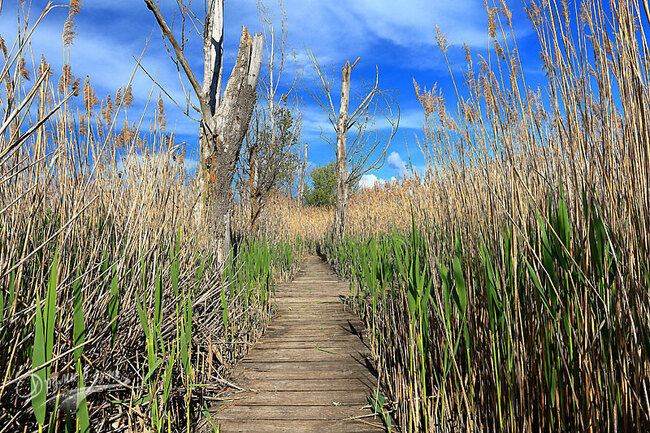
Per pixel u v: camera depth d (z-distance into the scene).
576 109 1.20
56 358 1.16
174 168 2.75
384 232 5.59
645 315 1.04
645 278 1.03
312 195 28.19
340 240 8.92
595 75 1.13
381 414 2.38
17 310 1.45
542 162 1.43
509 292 1.53
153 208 2.51
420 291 1.93
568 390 1.30
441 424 1.93
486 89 1.59
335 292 6.27
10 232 1.48
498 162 1.59
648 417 1.01
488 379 1.70
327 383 2.86
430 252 2.25
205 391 2.60
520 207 1.46
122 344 1.89
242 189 6.47
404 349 2.55
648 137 1.00
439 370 2.11
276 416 2.37
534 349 1.43
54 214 1.80
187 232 3.09
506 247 1.51
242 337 3.60
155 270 2.15
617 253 1.14
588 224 1.18
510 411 1.46
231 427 2.25
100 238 1.99
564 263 1.23
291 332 4.17
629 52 1.00
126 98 2.21
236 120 4.48
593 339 1.17
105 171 2.23
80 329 1.24
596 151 1.15
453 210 2.12
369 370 3.08
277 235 8.17
